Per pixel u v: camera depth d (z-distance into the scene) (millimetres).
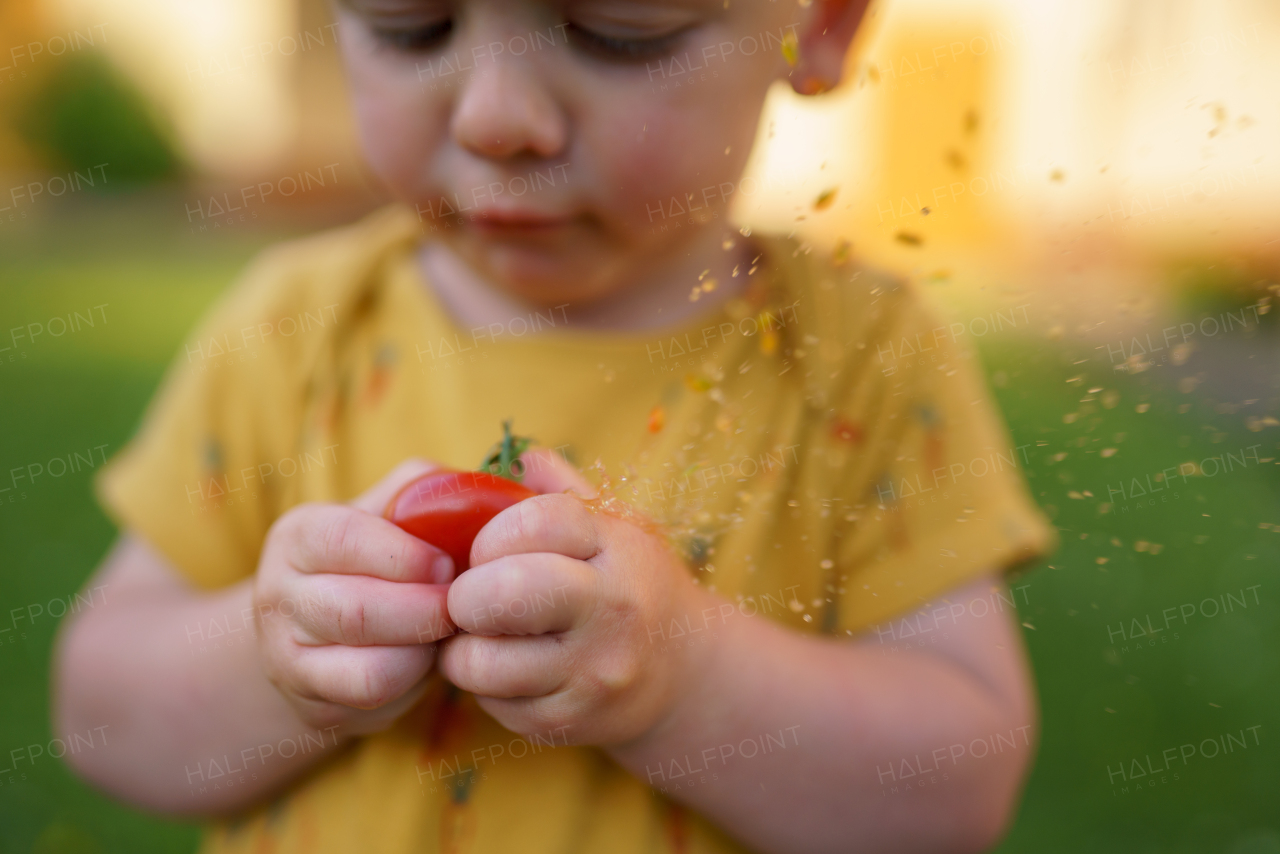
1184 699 853
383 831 369
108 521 1104
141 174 3871
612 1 335
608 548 316
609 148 348
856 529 404
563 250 365
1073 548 929
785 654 361
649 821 369
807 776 356
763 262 422
